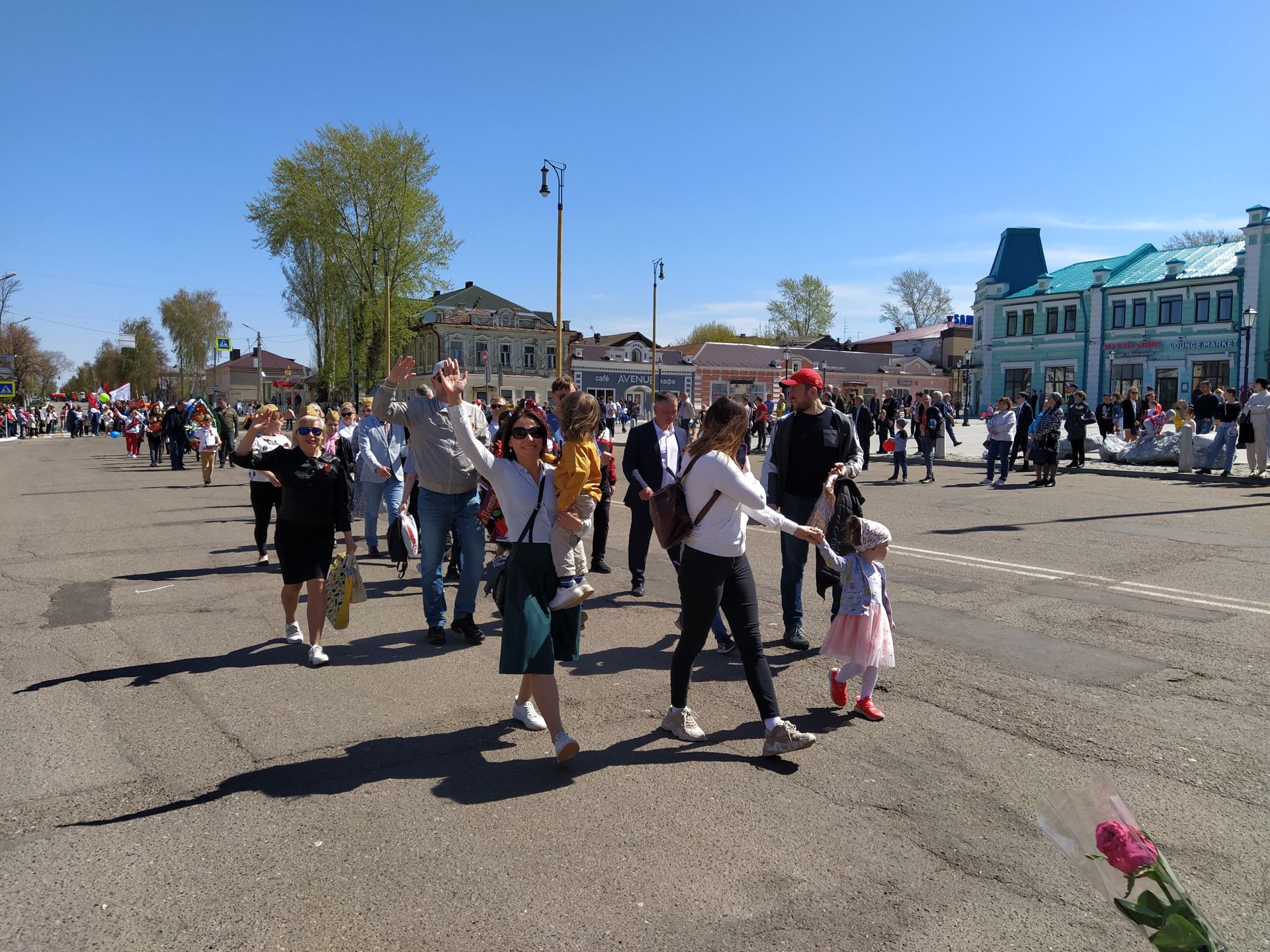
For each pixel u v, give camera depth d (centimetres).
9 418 4778
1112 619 631
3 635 605
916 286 8669
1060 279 5406
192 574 826
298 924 265
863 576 442
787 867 300
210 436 1792
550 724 384
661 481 716
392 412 558
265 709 456
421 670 525
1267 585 734
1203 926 157
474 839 319
